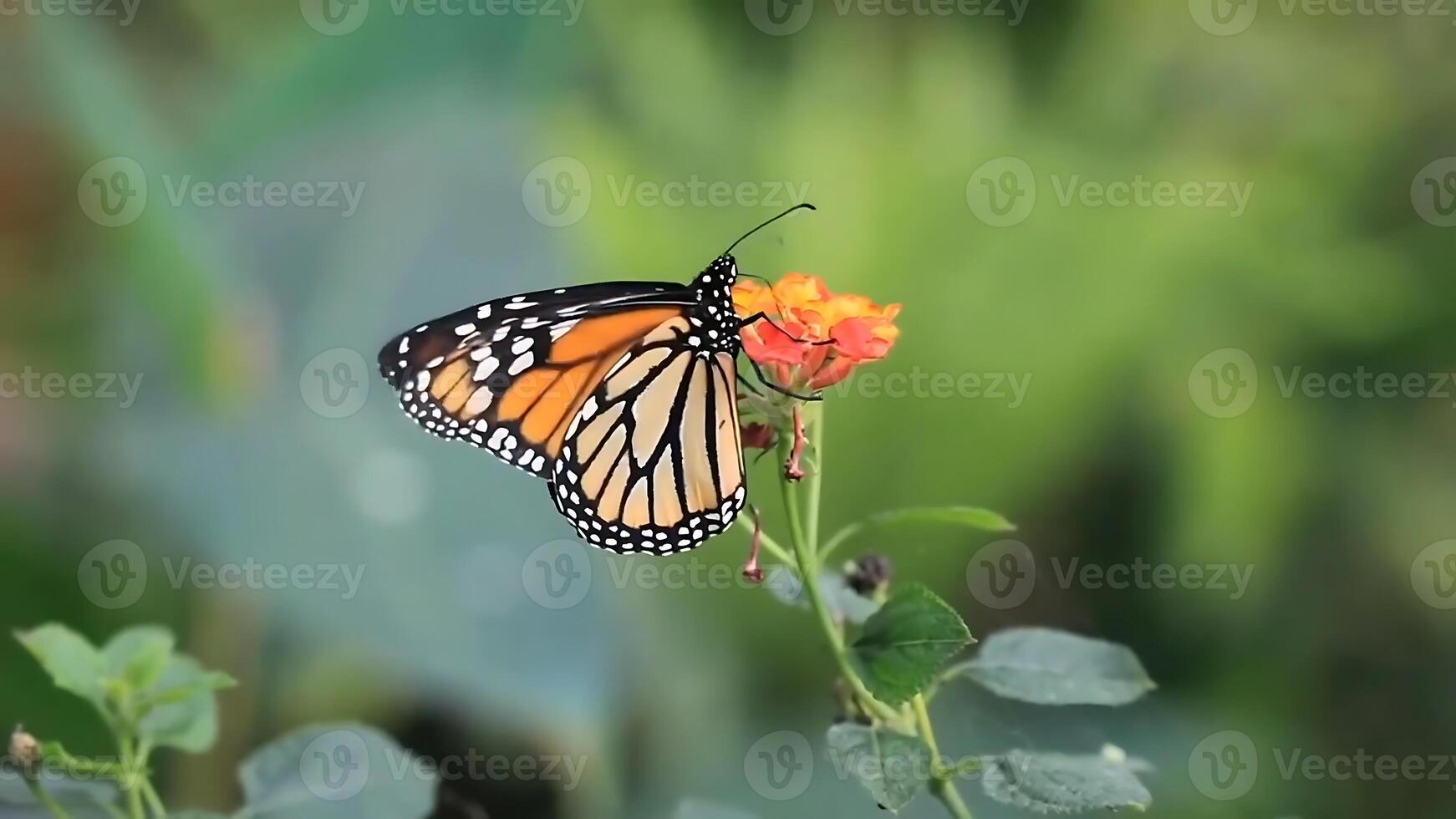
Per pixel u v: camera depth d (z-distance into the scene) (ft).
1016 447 3.35
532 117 3.20
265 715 3.00
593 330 2.67
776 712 3.19
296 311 3.02
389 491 2.98
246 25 3.20
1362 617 3.36
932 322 3.47
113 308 3.04
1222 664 3.33
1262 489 3.38
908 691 2.55
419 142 3.10
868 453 3.31
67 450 3.01
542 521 2.99
